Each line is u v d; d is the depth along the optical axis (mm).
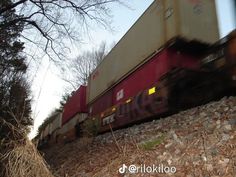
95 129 13367
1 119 6215
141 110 9891
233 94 7668
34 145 5488
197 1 9031
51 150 17906
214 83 7598
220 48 7453
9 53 12070
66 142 19734
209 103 7793
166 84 8602
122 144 8336
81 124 17594
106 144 9922
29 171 5254
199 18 8977
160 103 8812
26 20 12227
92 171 7254
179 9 8656
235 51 6891
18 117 6078
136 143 7605
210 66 7762
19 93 6961
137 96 10266
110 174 6359
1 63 10805
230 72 7066
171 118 8398
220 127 5992
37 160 5359
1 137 6031
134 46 11180
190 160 5336
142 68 10383
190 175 4863
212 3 9438
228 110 6555
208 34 9008
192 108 8297
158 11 9570
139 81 10484
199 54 9086
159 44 9203
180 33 8461
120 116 11469
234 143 5180
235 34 6887
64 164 9844
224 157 4918
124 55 12125
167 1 9078
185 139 6281
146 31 10289
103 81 14664
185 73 8359
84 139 12492
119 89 12383
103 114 13477
